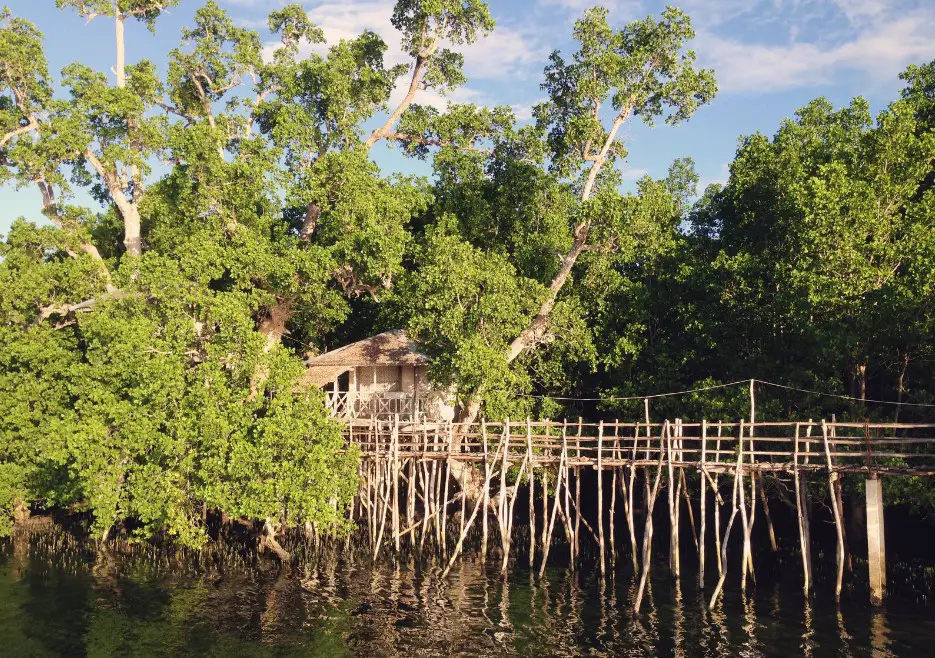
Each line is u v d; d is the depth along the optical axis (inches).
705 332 1255.5
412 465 1153.4
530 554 1026.7
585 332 1248.2
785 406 1117.1
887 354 1071.0
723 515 1254.3
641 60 1275.8
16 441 1228.5
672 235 1485.0
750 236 1389.0
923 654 711.1
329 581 979.9
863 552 1064.8
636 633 785.6
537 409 1295.5
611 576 1011.9
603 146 1344.7
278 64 1413.6
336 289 1445.6
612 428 1300.4
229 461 975.6
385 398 1338.6
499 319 1158.3
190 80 1504.7
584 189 1321.4
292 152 1295.5
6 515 1234.6
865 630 777.6
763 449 1101.1
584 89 1270.9
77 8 1466.5
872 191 1096.2
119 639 775.7
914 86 1349.7
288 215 1576.0
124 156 1334.9
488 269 1196.5
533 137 1413.6
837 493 936.9
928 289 965.8
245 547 1146.7
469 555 1123.9
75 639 775.7
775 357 1211.9
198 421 985.5
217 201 1248.2
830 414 1085.1
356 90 1409.9
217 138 1231.5
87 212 1379.2
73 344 1328.7
